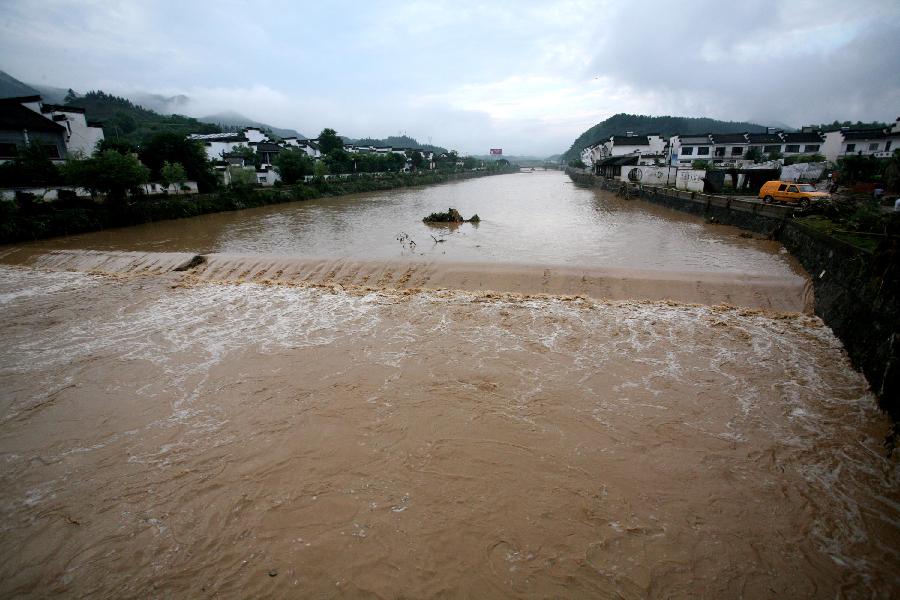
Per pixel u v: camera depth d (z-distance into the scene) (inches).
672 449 392.8
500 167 7194.9
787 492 346.6
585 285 773.3
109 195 1397.6
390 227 1449.3
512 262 878.4
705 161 2316.7
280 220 1592.0
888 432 411.8
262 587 278.4
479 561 292.5
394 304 717.3
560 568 287.7
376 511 330.0
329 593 274.2
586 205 2084.2
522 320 648.4
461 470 368.5
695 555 296.2
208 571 289.0
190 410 451.8
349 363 536.1
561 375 506.0
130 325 652.7
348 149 4473.4
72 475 371.2
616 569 286.7
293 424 427.5
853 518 323.9
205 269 917.2
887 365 452.1
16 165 1333.7
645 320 643.5
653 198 1980.8
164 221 1518.2
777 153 2219.5
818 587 275.7
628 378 500.1
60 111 1776.6
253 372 519.2
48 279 865.5
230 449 395.9
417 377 504.1
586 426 421.4
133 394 481.1
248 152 2888.8
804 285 735.7
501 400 461.1
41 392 487.2
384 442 401.7
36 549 306.5
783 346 568.7
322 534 312.8
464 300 726.5
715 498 341.4
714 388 481.1
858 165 1535.4
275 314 685.3
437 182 4087.1
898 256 506.3
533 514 327.0
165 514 331.3
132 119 3806.6
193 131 3804.1
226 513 331.0
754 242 1103.6
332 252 1053.8
